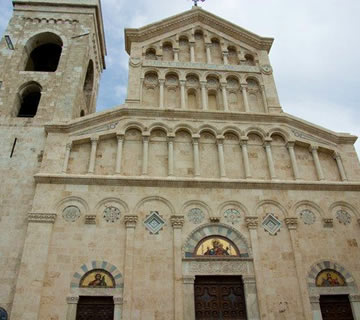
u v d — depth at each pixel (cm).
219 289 2128
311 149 2702
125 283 2028
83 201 2280
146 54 3166
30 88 3020
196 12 3394
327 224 2383
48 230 2141
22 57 3170
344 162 2697
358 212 2461
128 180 2362
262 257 2219
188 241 2220
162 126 2652
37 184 2295
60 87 2938
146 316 1969
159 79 2959
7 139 2583
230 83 3077
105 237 2181
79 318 1958
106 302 2012
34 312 1888
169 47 3247
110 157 2522
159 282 2073
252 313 2034
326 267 2234
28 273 1989
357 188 2547
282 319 2036
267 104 2922
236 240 2261
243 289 2130
